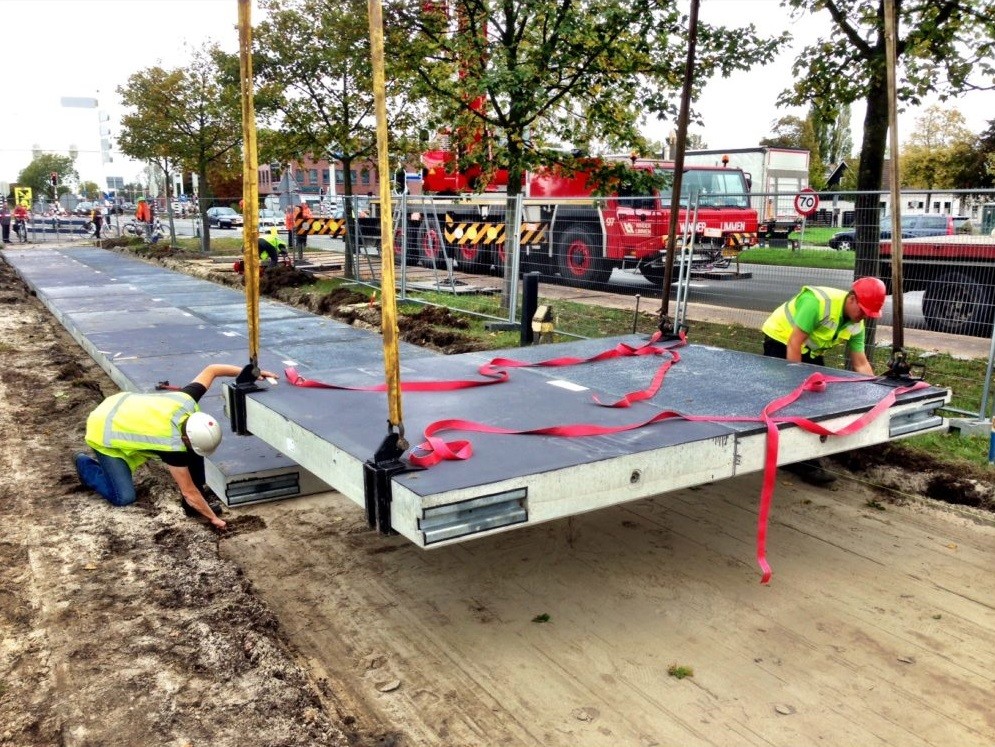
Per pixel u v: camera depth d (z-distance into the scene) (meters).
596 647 3.63
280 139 16.05
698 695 3.28
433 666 3.51
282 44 15.10
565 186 13.88
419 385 4.42
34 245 31.67
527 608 3.99
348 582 4.28
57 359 9.50
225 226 41.31
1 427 6.68
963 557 4.52
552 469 3.03
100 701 3.05
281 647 3.57
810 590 4.14
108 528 4.65
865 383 4.49
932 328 10.12
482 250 16.28
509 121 10.27
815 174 48.34
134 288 15.01
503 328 10.40
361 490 3.15
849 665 3.48
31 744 2.84
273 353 8.63
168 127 23.45
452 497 2.79
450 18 10.12
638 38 9.36
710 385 4.48
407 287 14.57
